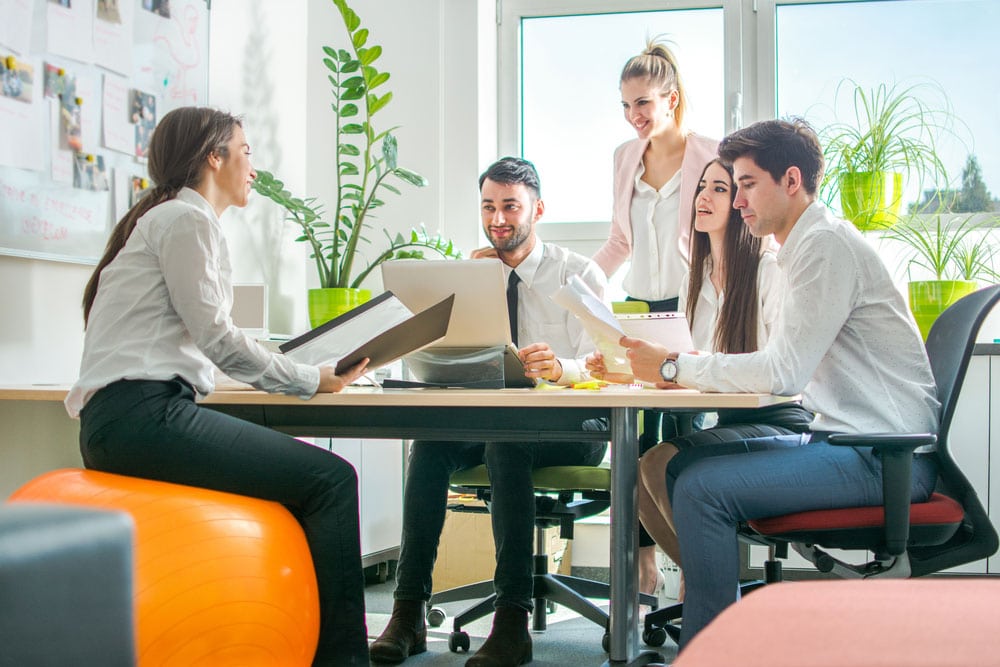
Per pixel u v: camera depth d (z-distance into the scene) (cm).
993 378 312
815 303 182
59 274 250
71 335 254
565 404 180
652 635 259
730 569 175
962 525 190
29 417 240
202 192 203
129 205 270
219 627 158
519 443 239
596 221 394
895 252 357
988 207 361
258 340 279
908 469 176
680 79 321
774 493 176
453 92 381
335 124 377
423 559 253
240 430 185
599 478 251
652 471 233
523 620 236
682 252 314
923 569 189
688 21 388
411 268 214
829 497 177
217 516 165
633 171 329
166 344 188
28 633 66
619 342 201
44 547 67
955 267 337
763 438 207
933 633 41
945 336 197
